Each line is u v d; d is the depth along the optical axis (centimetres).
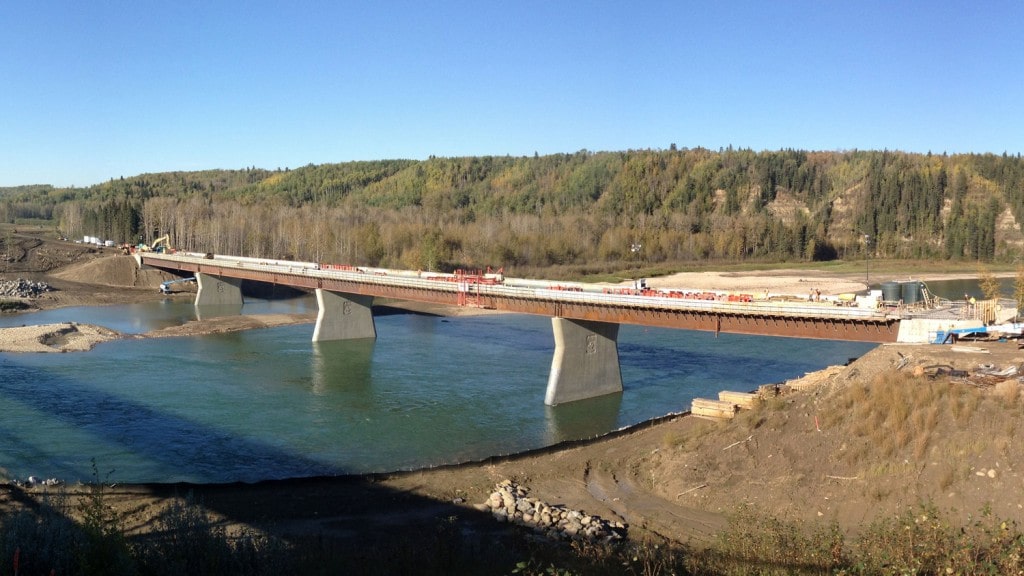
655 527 3556
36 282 16675
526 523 3584
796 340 10869
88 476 4894
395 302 15762
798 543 2694
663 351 9969
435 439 6044
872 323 5762
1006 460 3375
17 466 5059
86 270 18288
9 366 8581
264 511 3731
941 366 4378
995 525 2828
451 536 3253
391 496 4034
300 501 3919
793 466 3881
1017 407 3659
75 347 9900
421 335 11825
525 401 7406
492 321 13488
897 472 3562
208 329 11881
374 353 10138
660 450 4644
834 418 4069
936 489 3384
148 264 18375
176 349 10131
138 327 12262
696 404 5531
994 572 2034
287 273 12312
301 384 8062
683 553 3014
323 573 2642
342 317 11294
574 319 7488
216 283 15862
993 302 6025
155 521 3438
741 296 7350
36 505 3547
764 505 3662
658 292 7894
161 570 2378
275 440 5941
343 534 3412
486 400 7425
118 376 8238
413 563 2820
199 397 7338
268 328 12306
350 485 4238
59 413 6562
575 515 3616
